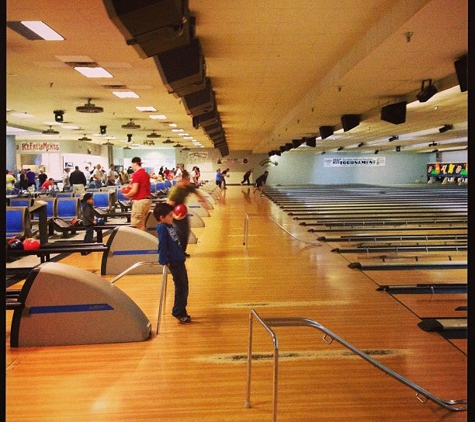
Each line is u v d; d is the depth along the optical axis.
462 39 6.49
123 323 4.67
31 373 3.98
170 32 5.10
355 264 8.08
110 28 6.46
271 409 3.34
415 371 3.98
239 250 9.81
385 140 28.80
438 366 4.08
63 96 12.47
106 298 4.64
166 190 22.12
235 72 9.66
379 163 42.16
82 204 9.75
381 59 7.54
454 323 4.98
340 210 18.45
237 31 6.86
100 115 16.80
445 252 9.55
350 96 11.12
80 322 4.62
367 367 4.06
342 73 8.66
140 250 7.70
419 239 11.12
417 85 10.02
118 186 20.30
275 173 41.53
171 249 5.13
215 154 39.56
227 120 18.72
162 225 5.13
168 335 4.89
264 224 14.12
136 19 4.60
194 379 3.85
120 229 7.70
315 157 41.59
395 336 4.82
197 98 10.09
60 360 4.25
